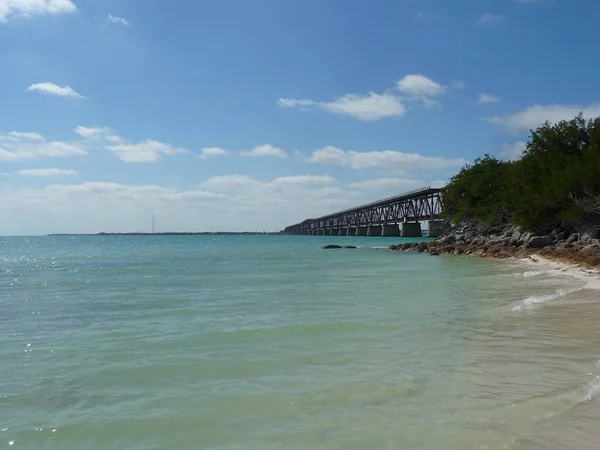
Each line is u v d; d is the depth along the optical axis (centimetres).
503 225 6462
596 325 1270
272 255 6088
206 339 1191
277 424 665
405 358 986
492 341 1118
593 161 4603
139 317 1562
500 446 576
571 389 770
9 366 972
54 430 658
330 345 1109
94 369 945
